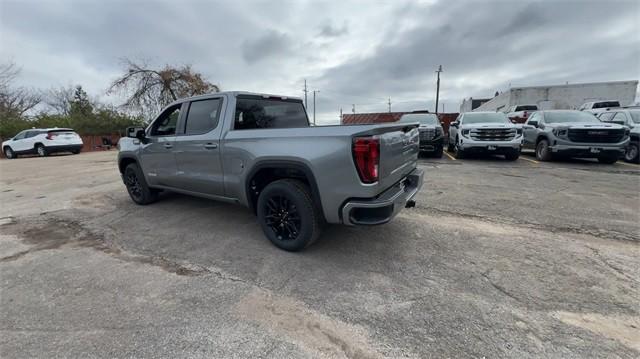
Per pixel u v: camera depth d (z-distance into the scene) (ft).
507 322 6.88
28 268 10.00
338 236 11.96
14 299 8.21
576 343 6.23
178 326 6.98
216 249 11.17
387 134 9.53
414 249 10.71
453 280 8.68
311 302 7.82
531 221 13.28
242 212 15.58
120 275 9.40
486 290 8.15
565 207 15.19
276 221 11.01
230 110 12.00
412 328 6.77
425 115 39.55
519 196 17.40
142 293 8.37
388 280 8.76
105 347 6.38
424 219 13.71
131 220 14.71
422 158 35.58
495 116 34.60
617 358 5.83
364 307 7.55
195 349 6.27
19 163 44.04
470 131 31.89
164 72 69.87
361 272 9.24
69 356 6.17
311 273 9.25
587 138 28.27
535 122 33.76
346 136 8.87
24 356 6.19
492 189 19.16
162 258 10.55
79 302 8.02
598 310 7.25
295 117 15.16
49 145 53.98
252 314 7.38
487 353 6.01
